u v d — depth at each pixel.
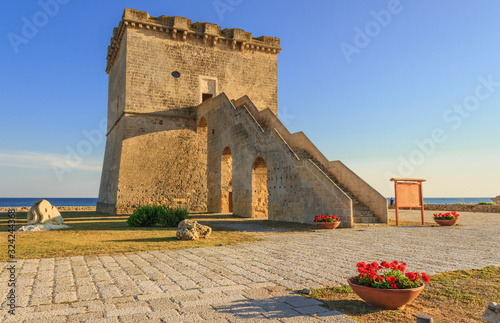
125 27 28.14
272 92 33.31
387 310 4.51
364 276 4.80
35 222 14.77
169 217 16.30
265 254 8.41
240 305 4.62
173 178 27.98
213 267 6.93
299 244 10.11
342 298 4.97
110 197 28.59
